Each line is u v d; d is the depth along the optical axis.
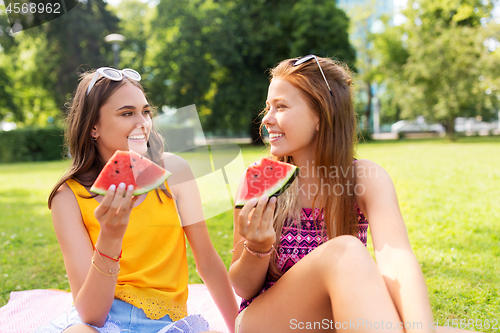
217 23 26.28
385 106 47.53
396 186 7.61
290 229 1.81
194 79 26.27
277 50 26.84
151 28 27.53
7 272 3.72
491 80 21.80
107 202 1.41
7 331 2.17
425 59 24.84
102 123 1.81
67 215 1.81
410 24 26.02
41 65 24.34
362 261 1.34
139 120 1.81
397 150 18.12
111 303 1.59
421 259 3.49
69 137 1.94
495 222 4.71
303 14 25.55
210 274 2.04
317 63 1.76
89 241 1.82
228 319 2.11
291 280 1.52
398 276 1.42
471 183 7.64
